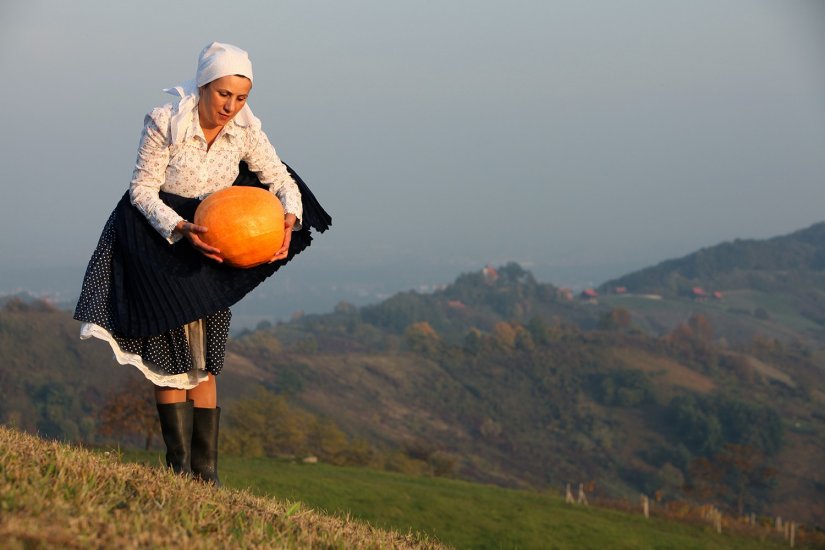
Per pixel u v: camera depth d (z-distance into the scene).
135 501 4.49
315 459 59.56
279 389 180.38
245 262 5.77
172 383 6.12
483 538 39.62
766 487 154.62
